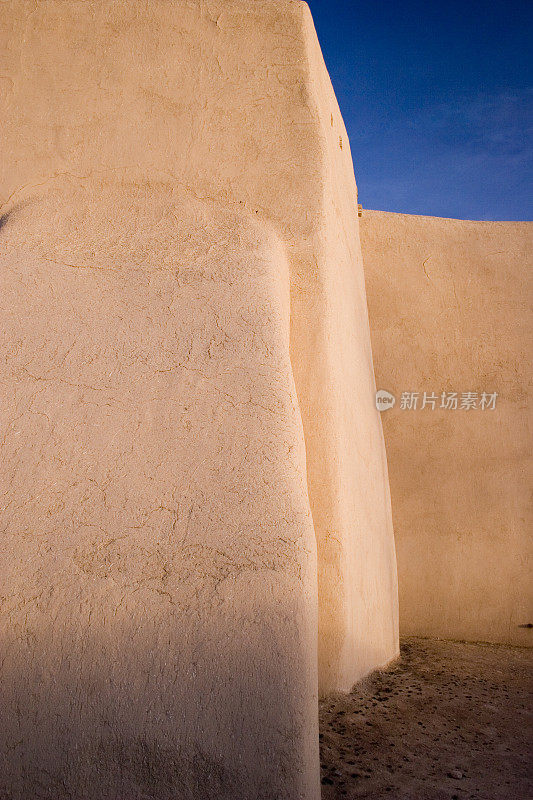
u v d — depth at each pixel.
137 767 1.47
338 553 2.45
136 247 2.46
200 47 2.85
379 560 3.35
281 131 2.76
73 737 1.49
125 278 2.33
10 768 1.47
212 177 2.70
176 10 2.88
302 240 2.62
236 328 2.16
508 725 2.55
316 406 2.51
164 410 1.97
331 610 2.47
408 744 2.26
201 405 1.97
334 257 2.87
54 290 2.29
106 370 2.07
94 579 1.65
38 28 2.88
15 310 2.23
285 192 2.68
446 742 2.32
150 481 1.82
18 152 2.76
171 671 1.54
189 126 2.77
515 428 4.75
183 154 2.73
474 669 3.47
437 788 1.96
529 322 4.97
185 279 2.32
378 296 4.95
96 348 2.12
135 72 2.82
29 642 1.58
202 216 2.60
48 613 1.61
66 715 1.51
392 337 4.89
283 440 1.92
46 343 2.14
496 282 5.06
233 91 2.81
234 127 2.77
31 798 1.45
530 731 2.50
